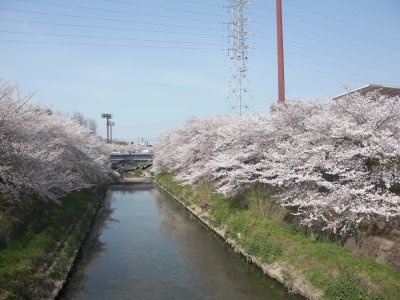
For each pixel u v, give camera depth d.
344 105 14.10
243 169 18.56
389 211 11.34
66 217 20.75
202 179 27.64
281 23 25.03
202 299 12.70
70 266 15.34
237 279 14.38
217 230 20.83
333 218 13.23
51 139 21.81
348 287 10.30
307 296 11.53
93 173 33.75
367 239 11.88
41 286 12.28
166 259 17.20
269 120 19.66
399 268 10.43
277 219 17.16
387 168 12.91
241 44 42.16
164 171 54.81
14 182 14.83
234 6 42.50
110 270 15.88
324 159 13.25
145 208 32.47
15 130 15.77
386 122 13.00
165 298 12.86
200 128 32.66
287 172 14.77
